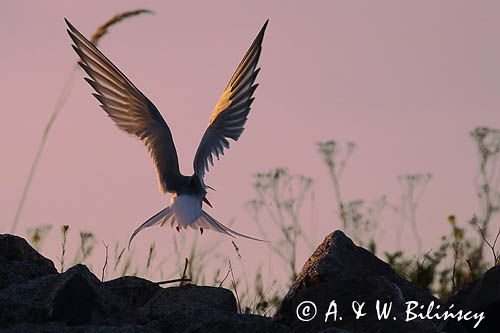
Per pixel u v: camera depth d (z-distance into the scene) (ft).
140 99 51.57
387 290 50.85
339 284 51.67
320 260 54.03
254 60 52.21
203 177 50.60
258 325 49.32
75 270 51.93
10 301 50.80
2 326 50.08
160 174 50.47
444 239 66.54
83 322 51.24
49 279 52.42
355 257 55.47
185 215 48.29
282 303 53.21
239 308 57.72
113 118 51.24
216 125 51.88
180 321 50.52
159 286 55.11
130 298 54.54
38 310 50.75
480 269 65.57
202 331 49.03
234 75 52.60
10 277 54.39
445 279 64.95
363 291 51.21
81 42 51.19
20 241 57.16
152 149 50.88
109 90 51.24
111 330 48.08
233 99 52.24
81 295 51.47
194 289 53.93
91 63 51.13
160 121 51.37
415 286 55.01
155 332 48.60
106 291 52.90
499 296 53.01
